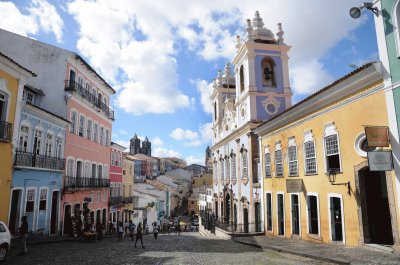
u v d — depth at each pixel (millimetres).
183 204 82812
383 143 10289
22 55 23812
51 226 20828
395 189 10156
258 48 24672
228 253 13320
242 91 26266
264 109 23719
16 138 16047
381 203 11961
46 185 19719
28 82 23219
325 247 12633
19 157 16297
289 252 12414
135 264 10672
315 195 14625
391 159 10227
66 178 22281
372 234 11719
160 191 54906
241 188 25156
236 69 27594
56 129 21422
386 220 11797
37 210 18625
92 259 11914
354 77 11586
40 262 11148
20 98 16312
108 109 31828
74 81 23797
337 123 13086
